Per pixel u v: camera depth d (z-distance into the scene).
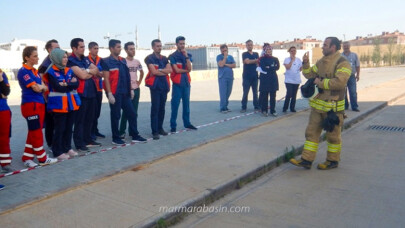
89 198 4.43
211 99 14.15
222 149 6.60
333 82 5.32
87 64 6.35
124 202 4.32
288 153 6.23
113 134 6.97
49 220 3.87
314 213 4.23
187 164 5.73
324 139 7.55
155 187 4.79
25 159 5.71
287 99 10.30
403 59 59.53
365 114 10.18
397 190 4.88
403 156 6.42
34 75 5.54
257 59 10.31
